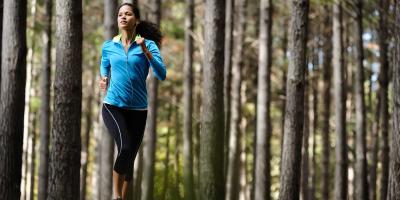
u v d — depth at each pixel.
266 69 16.78
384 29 16.48
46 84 16.92
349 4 15.84
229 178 22.25
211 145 11.70
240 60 21.83
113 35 11.50
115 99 6.89
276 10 23.89
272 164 35.03
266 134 16.69
